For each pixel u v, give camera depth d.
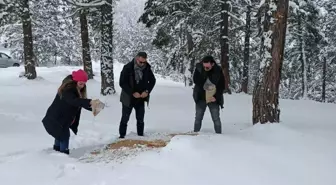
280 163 4.48
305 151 4.89
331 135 5.89
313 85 32.91
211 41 19.44
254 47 23.75
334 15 30.84
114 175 4.18
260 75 6.71
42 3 34.75
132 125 8.41
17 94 14.74
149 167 4.39
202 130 7.42
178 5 19.31
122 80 6.40
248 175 4.12
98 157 5.02
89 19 21.28
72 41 38.47
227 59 17.69
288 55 27.48
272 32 6.57
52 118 5.23
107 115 10.11
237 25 21.33
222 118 9.84
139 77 6.39
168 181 3.97
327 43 25.92
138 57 6.28
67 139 5.34
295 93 32.09
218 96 6.41
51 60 38.00
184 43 22.36
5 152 5.36
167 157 4.63
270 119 6.59
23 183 3.99
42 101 12.83
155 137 6.22
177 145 4.88
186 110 11.48
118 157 4.92
